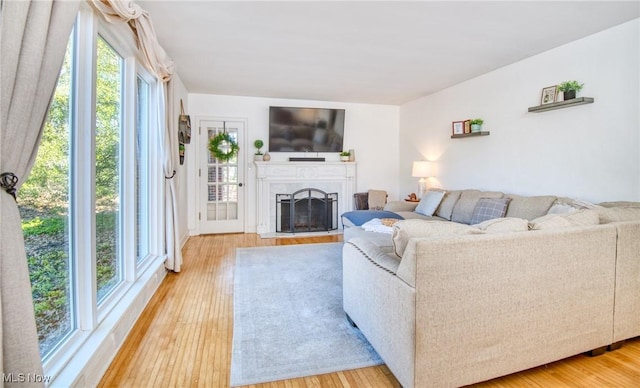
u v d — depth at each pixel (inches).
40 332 57.7
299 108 228.8
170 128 134.8
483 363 63.2
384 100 235.8
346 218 181.6
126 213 101.0
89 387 62.9
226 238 210.4
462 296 60.6
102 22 77.6
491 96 163.8
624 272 75.7
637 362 74.2
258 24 109.8
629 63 107.7
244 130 224.8
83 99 70.9
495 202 141.7
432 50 134.6
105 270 87.9
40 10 41.2
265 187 225.8
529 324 66.2
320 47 131.6
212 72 166.2
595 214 81.3
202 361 74.6
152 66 104.7
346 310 93.6
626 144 109.0
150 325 91.9
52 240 61.9
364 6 97.1
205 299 110.9
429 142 216.1
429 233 66.7
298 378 69.1
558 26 111.3
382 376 70.0
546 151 135.9
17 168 41.1
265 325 92.3
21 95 39.8
